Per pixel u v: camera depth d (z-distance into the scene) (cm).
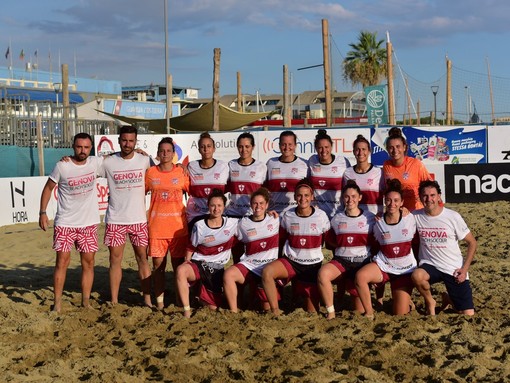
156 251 714
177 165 727
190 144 1579
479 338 575
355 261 673
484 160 1589
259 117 2628
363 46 4622
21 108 2948
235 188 741
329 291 655
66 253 697
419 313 691
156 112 4272
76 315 680
